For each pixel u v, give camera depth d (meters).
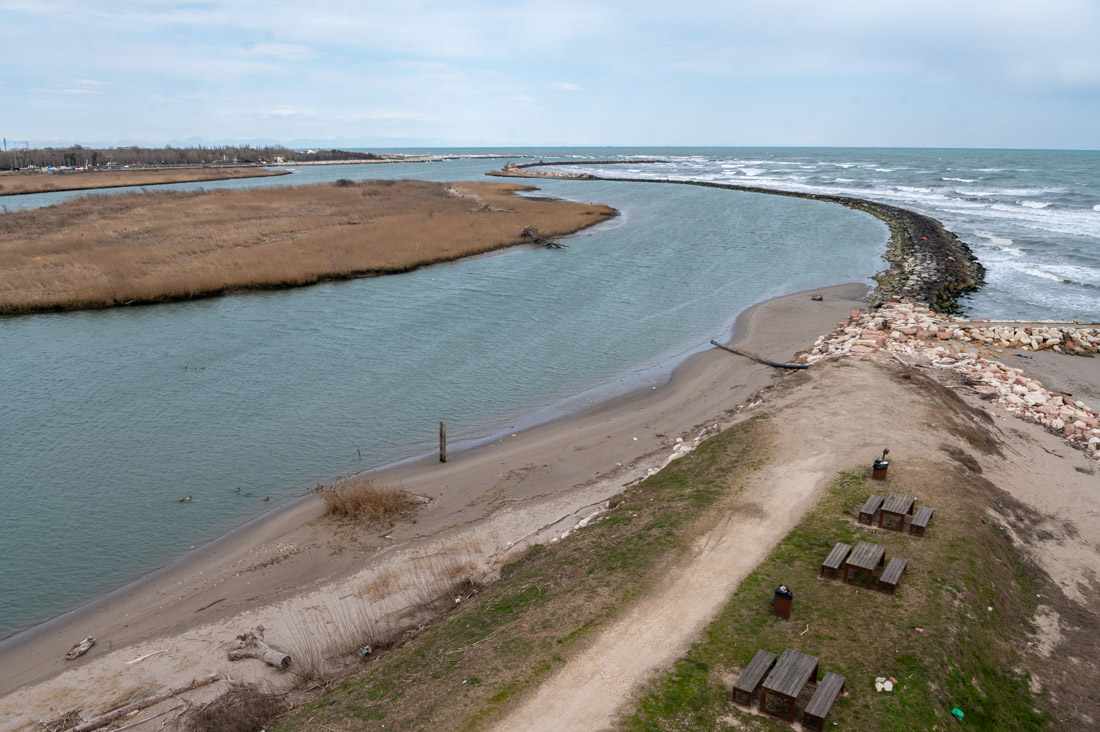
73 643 12.17
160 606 13.09
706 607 10.36
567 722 8.21
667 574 11.23
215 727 9.36
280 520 16.06
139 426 21.31
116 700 10.52
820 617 10.02
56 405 22.94
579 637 9.74
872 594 10.54
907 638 9.52
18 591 13.73
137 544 15.27
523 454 18.95
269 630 12.03
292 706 9.80
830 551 11.70
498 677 9.02
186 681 10.81
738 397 22.03
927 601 10.31
